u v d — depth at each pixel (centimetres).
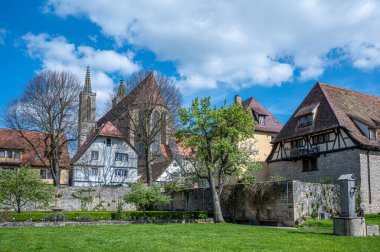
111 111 5634
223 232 1873
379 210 3269
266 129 4862
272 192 2705
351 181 1720
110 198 3947
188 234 1762
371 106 3997
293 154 3875
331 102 3684
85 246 1360
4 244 1380
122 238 1588
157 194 2969
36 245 1373
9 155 5144
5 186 2717
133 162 5572
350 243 1438
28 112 4394
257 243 1455
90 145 5322
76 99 4634
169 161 5612
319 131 3584
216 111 2716
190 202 3581
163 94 5038
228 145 2634
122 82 5528
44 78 4484
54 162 4434
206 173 3127
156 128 5322
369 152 3316
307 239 1563
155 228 2073
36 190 2814
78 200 3791
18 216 2494
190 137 2770
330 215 2712
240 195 2988
